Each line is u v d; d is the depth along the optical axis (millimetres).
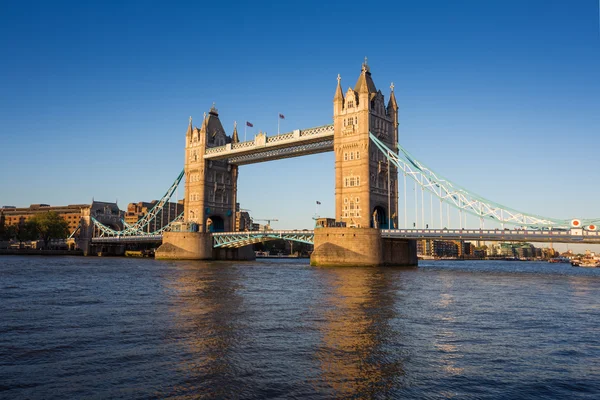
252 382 19094
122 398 17266
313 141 118250
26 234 196625
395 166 112938
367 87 106062
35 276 67250
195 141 147000
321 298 43344
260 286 54250
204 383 18906
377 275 73312
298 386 18734
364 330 28734
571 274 90750
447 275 77688
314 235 101625
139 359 22078
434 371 20844
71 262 116438
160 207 162125
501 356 23391
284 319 32125
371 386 18859
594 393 18500
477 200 91062
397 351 23969
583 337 27891
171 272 78188
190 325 29875
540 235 81125
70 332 27719
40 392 17797
